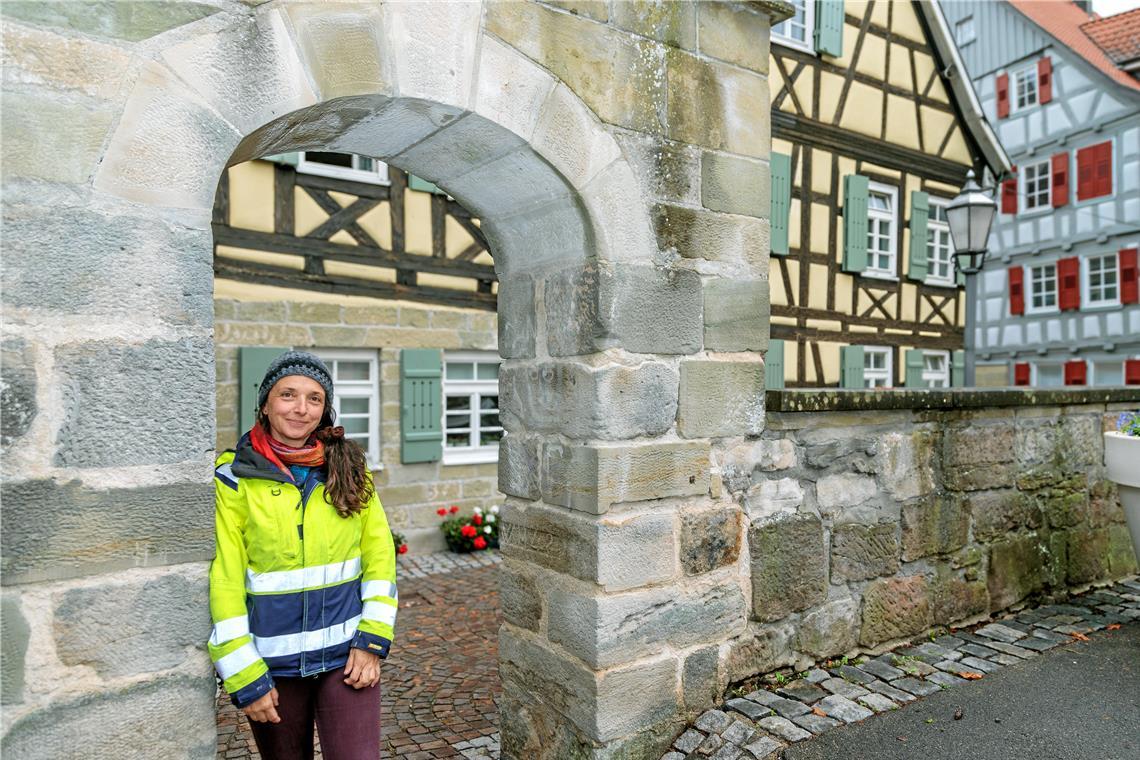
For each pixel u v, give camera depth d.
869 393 3.13
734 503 2.77
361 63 1.95
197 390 1.79
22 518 1.61
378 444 6.93
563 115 2.29
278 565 1.89
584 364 2.47
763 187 2.78
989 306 18.27
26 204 1.60
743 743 2.52
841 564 3.12
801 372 9.35
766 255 2.80
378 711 2.03
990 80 18.16
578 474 2.48
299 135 2.18
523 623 2.75
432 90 2.04
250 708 1.80
